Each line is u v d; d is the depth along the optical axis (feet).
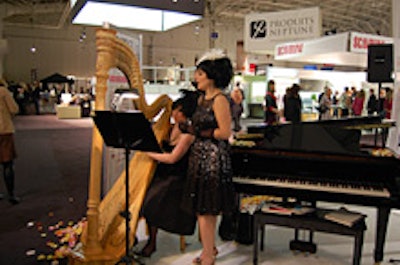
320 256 10.33
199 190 8.25
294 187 9.16
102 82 7.76
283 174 9.86
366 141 31.55
